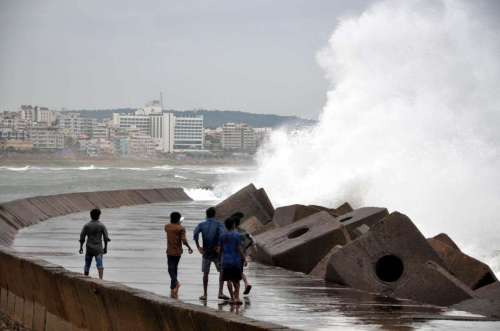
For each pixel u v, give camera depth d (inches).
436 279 895.7
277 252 1195.9
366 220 1354.6
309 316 789.9
